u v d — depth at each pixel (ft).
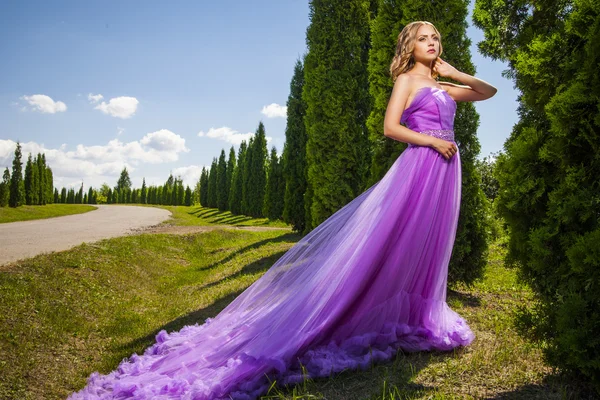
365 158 32.94
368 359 10.31
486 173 46.21
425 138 10.80
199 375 10.57
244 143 150.30
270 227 84.53
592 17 8.44
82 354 16.62
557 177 9.50
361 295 10.96
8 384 13.14
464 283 22.61
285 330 10.54
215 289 27.40
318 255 11.80
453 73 12.04
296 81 57.98
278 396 9.48
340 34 33.68
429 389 9.18
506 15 12.30
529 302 18.80
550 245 9.53
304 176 54.60
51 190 195.31
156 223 94.79
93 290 25.58
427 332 11.21
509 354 11.02
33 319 18.60
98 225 83.41
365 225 10.98
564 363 8.91
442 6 20.74
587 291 8.54
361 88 33.32
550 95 9.82
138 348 16.79
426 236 10.91
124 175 452.35
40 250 39.24
